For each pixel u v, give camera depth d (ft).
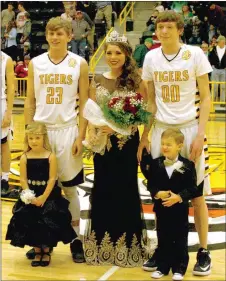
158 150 12.32
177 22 11.71
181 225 11.97
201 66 11.86
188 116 12.00
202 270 12.16
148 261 12.53
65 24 12.60
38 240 12.34
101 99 12.18
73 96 12.86
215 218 16.24
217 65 42.68
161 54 12.03
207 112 12.03
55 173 12.64
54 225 12.40
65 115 12.76
